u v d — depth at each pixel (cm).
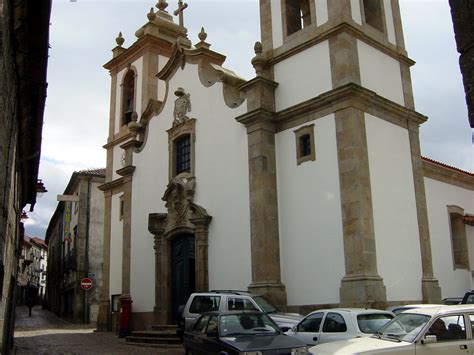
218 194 1806
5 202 634
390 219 1512
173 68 2173
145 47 2583
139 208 2208
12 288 1208
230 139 1798
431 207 1972
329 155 1512
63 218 4475
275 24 1798
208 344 945
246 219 1677
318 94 1594
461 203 2167
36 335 2211
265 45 1811
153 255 2078
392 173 1575
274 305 1509
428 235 1639
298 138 1616
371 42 1655
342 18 1570
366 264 1369
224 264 1725
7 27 570
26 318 4012
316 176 1540
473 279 2033
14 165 881
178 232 1945
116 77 2784
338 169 1477
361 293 1337
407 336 777
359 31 1599
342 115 1492
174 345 1641
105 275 2481
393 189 1559
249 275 1627
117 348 1614
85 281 2736
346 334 928
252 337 925
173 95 2141
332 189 1486
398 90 1736
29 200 1634
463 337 764
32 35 710
